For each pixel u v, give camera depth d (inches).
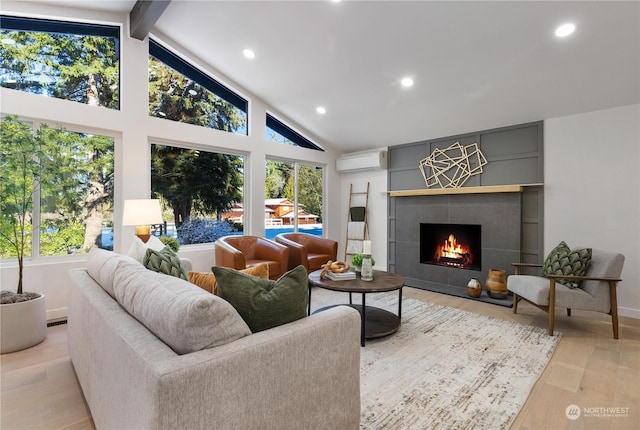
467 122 162.7
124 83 135.8
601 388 76.0
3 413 66.1
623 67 109.2
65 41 127.4
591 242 134.7
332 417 51.3
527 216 152.4
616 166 129.0
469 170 170.1
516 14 96.7
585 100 128.9
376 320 114.7
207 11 124.0
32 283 115.1
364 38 120.1
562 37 101.7
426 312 132.3
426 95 147.9
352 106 171.3
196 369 35.8
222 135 169.3
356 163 214.2
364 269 113.7
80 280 73.2
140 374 36.5
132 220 119.3
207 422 36.7
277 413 43.6
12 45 117.9
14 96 111.5
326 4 108.1
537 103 137.3
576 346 99.5
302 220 213.6
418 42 116.1
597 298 107.0
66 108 121.6
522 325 117.0
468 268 171.0
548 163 145.6
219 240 156.3
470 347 98.1
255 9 117.4
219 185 173.3
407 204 195.3
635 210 125.3
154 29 142.9
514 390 74.9
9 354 92.2
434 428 61.9
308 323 49.4
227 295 48.6
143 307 46.4
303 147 211.6
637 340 104.0
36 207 118.0
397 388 75.7
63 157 122.7
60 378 79.5
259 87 172.7
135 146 138.4
